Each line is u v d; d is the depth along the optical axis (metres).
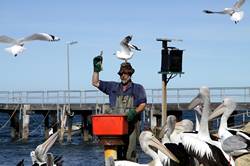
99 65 12.22
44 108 50.22
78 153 39.56
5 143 50.00
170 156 11.90
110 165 11.26
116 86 12.15
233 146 12.03
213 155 12.18
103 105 46.19
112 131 11.81
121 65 12.05
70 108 48.97
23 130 51.00
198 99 13.43
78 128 54.97
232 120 39.00
